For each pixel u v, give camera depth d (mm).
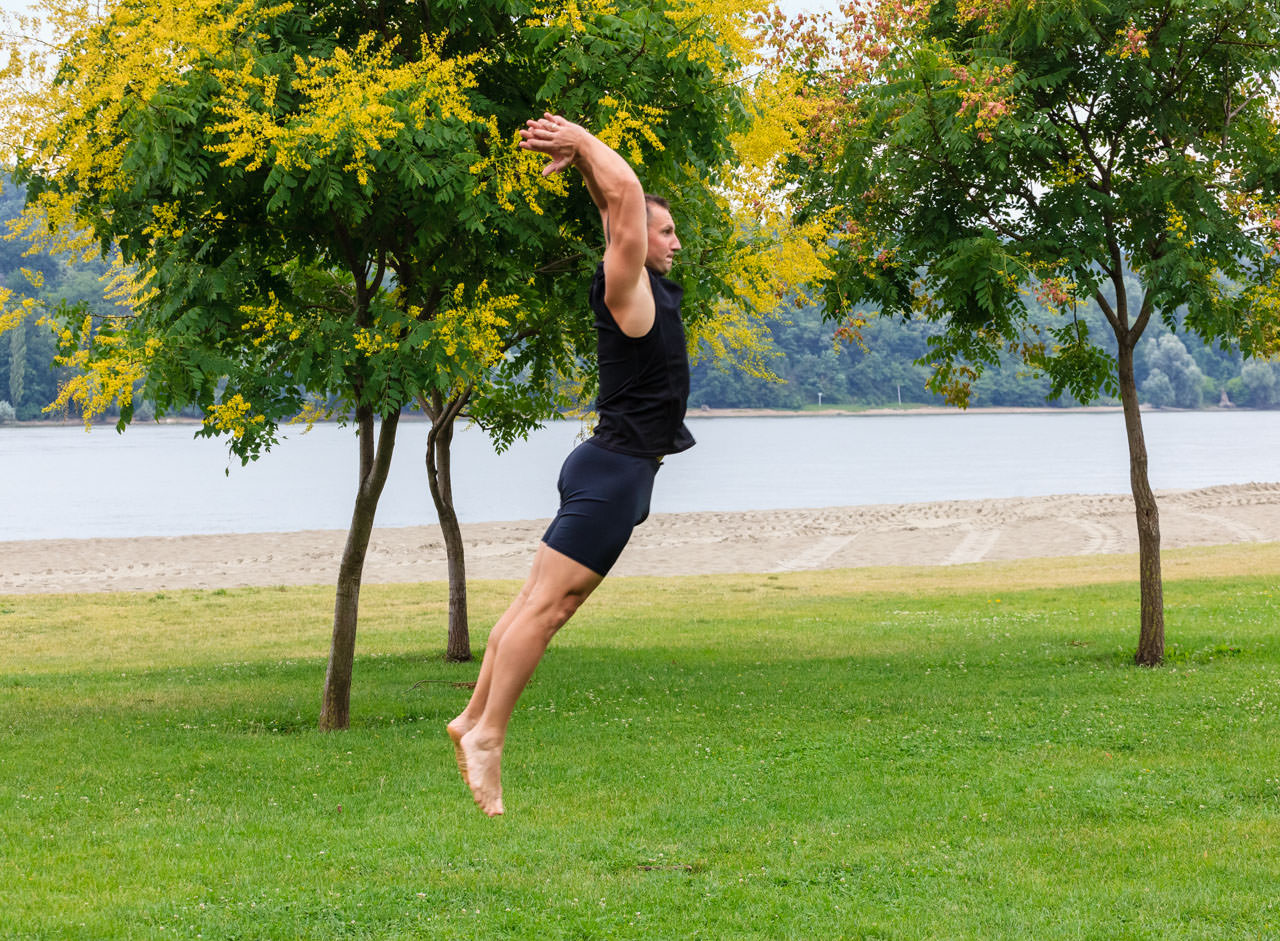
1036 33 12430
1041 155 12859
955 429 146375
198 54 8836
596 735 10836
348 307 11852
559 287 11227
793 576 28219
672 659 15719
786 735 10703
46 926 6242
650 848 7555
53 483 69312
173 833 8023
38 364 141750
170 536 38469
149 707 12922
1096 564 28672
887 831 7848
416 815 8375
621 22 8906
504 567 31266
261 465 92625
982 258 12219
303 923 6324
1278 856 7184
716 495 55094
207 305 9430
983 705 11844
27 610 23297
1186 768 9172
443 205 9117
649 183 10008
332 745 10711
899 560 32125
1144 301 13664
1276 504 42469
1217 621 17703
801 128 11312
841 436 128000
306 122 8562
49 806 8711
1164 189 12367
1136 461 14203
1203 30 12648
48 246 10133
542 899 6668
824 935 6117
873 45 12289
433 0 9773
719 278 11016
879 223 13523
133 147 8703
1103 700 11867
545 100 9586
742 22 9406
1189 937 6000
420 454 105000
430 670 15414
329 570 30922
